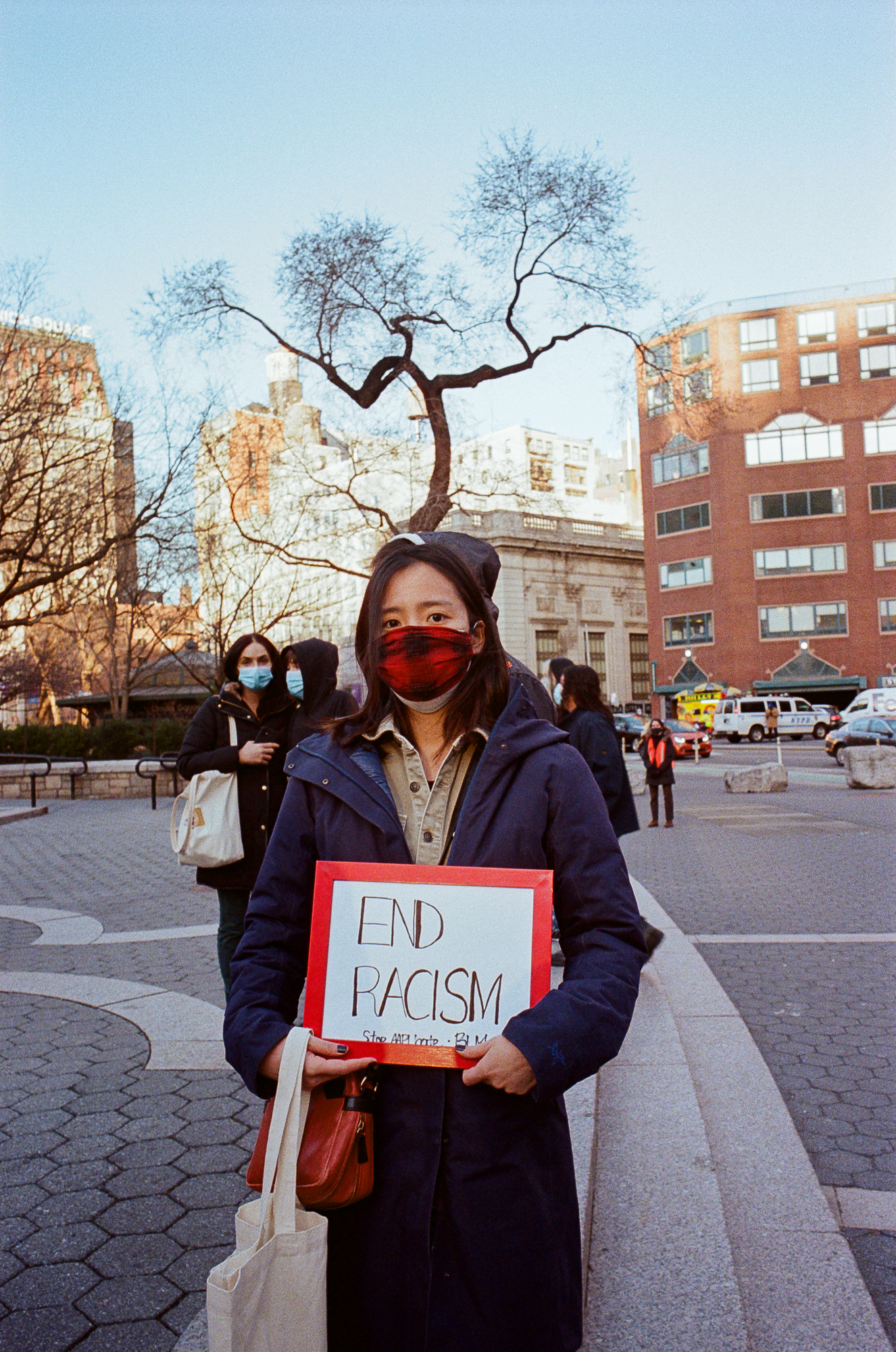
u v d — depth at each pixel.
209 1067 4.05
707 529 51.38
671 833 13.20
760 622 50.16
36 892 8.90
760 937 6.54
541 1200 1.55
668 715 52.88
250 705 4.33
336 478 25.27
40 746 26.72
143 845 12.27
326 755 1.74
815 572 49.66
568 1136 1.65
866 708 34.16
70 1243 2.71
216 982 5.44
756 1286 2.48
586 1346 2.14
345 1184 1.47
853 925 6.86
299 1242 1.39
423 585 1.73
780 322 50.34
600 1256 2.49
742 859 10.38
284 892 1.74
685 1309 2.27
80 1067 4.08
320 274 17.14
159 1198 2.96
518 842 1.62
